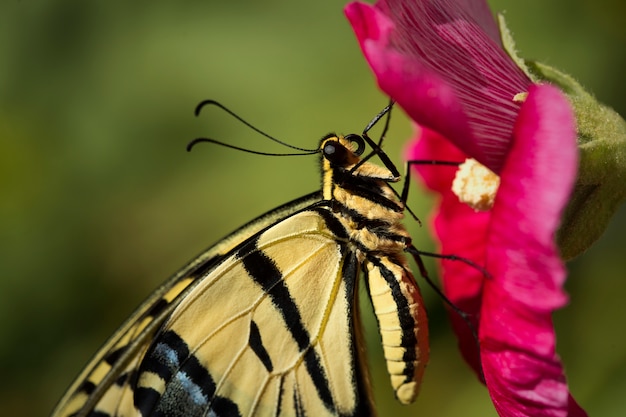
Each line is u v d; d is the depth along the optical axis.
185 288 0.29
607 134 0.27
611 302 0.33
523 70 0.27
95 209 0.37
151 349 0.29
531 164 0.25
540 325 0.25
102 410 0.29
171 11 0.37
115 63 0.37
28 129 0.37
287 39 0.36
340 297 0.28
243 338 0.29
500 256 0.25
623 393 0.32
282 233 0.28
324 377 0.29
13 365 0.36
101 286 0.36
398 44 0.26
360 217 0.28
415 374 0.28
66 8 0.37
